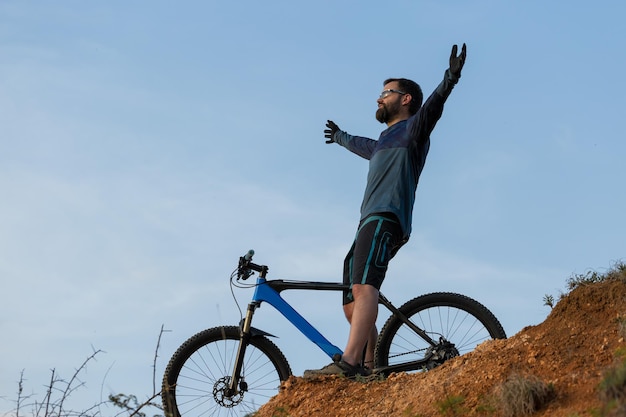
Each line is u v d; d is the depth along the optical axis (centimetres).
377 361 677
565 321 587
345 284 675
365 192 675
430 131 666
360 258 649
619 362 510
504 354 575
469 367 578
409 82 706
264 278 682
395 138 676
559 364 544
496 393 527
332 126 753
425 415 550
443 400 549
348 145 730
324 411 608
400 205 657
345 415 598
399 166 665
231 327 673
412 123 670
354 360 635
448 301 683
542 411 504
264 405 638
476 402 537
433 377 595
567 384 516
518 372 547
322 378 638
